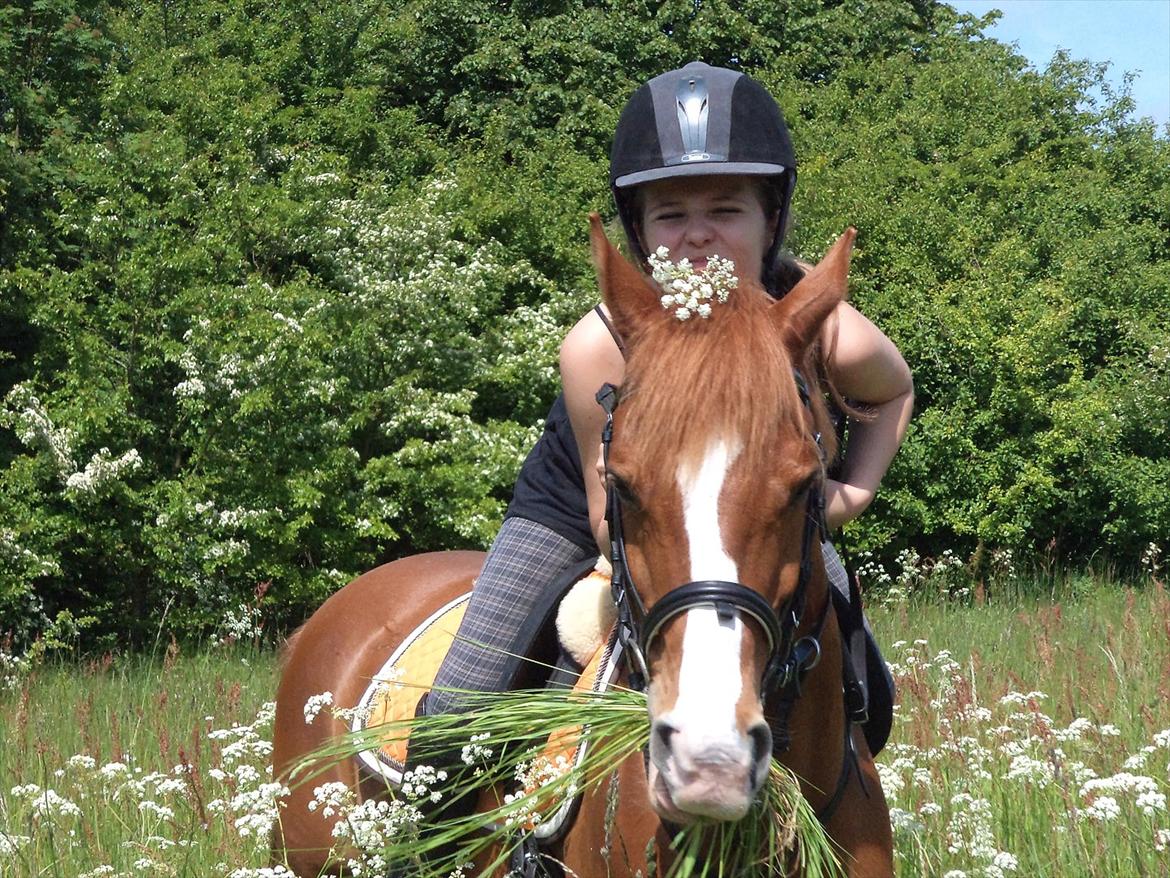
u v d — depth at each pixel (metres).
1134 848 3.61
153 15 20.44
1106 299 17.52
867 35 25.38
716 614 1.92
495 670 2.99
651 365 2.06
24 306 14.78
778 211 2.71
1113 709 5.43
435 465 15.05
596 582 2.86
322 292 15.43
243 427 14.31
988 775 4.12
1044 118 22.17
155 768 6.12
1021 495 16.22
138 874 3.92
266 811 3.46
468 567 3.99
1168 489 15.89
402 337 15.64
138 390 15.04
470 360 16.20
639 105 2.68
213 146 16.66
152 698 8.21
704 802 1.79
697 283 2.16
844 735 2.47
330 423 14.62
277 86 20.56
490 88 24.38
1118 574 16.47
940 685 5.57
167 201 15.92
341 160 17.42
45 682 10.49
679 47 24.09
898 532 17.08
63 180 15.97
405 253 16.30
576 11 24.53
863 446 2.59
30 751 6.29
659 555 1.99
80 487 13.41
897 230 17.62
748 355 2.04
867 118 21.58
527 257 18.91
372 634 3.81
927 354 16.64
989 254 17.81
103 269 15.09
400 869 3.04
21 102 16.47
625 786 2.40
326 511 14.63
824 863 2.32
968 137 20.91
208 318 14.47
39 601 13.96
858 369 2.50
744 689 1.88
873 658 2.84
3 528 13.20
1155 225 20.02
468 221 18.00
